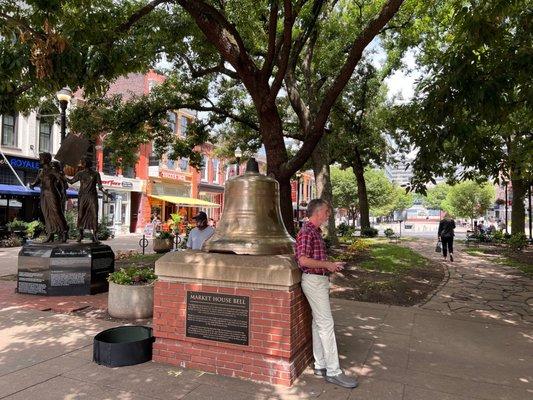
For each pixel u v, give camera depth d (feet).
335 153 76.23
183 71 48.06
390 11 23.31
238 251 14.93
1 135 77.97
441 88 22.61
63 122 41.73
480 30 21.47
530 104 22.12
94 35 24.95
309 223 14.23
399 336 19.12
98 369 14.62
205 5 26.53
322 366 14.38
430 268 41.37
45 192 29.04
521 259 50.78
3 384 13.37
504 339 19.02
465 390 13.46
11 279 33.45
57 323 20.42
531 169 42.98
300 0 26.68
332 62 54.95
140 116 48.49
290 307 13.55
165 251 55.16
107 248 28.86
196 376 14.12
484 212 144.15
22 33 20.45
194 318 14.73
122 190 107.45
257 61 50.60
